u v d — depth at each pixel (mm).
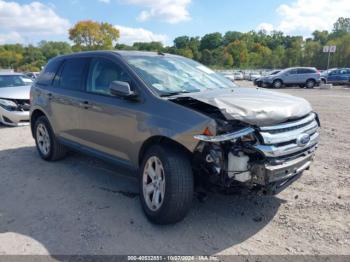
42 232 3545
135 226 3637
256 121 3230
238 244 3303
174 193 3383
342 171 5277
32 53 98438
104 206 4121
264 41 127625
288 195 4402
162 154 3494
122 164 4227
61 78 5449
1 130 8836
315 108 12867
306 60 76062
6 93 9289
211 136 3154
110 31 107625
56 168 5566
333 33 104250
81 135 4875
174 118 3465
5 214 3969
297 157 3547
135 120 3838
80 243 3328
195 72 4707
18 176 5230
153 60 4523
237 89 4332
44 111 5684
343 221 3727
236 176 3260
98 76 4617
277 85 28250
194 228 3594
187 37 124625
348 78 30562
